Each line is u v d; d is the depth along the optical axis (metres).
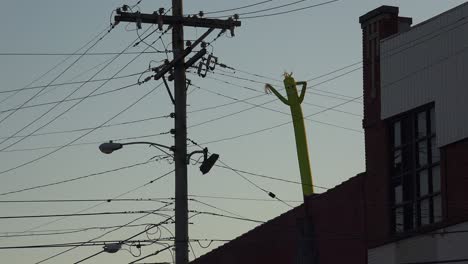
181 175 35.50
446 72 40.56
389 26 45.28
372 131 45.41
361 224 44.94
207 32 36.00
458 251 39.03
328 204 46.84
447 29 40.69
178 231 34.97
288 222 49.09
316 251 47.00
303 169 51.88
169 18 36.56
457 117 39.66
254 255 51.59
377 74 45.38
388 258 43.06
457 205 39.28
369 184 45.00
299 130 52.25
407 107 42.91
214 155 35.97
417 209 42.09
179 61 36.19
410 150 43.03
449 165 39.94
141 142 35.66
